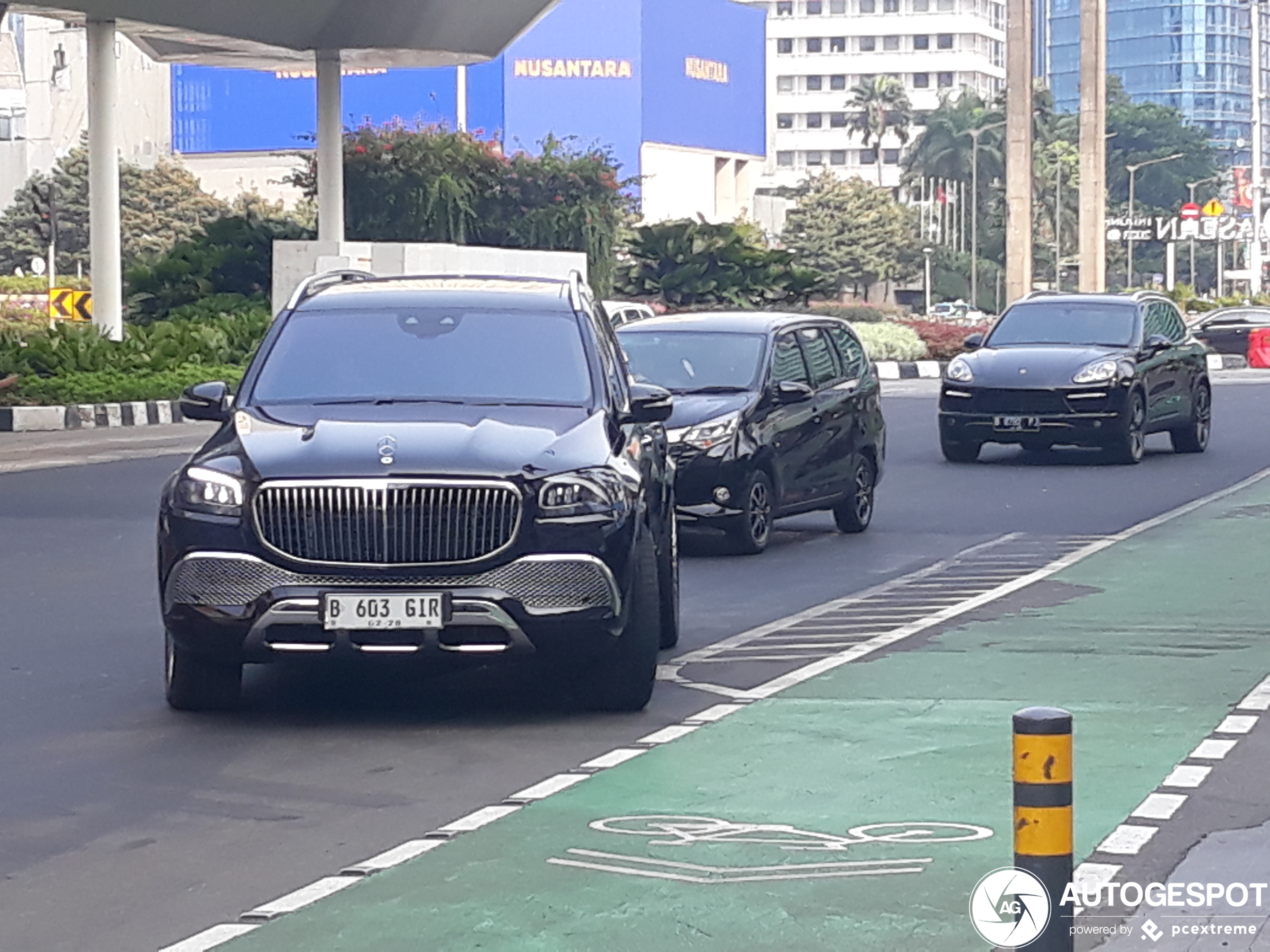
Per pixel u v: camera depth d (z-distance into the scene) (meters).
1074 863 5.58
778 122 178.50
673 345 15.37
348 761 7.82
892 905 5.77
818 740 8.13
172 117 126.62
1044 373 21.61
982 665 9.91
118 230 37.41
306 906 5.84
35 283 78.69
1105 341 22.56
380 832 6.70
